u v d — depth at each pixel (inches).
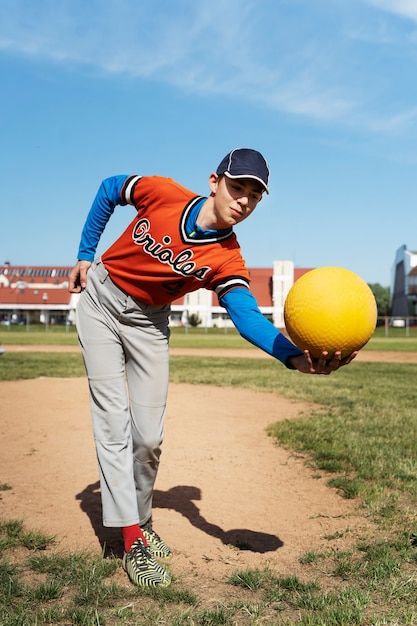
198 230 114.5
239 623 103.3
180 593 113.0
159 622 102.8
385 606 109.6
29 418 294.5
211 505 172.2
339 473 205.8
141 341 127.7
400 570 125.3
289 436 258.2
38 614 104.0
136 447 131.1
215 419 303.7
